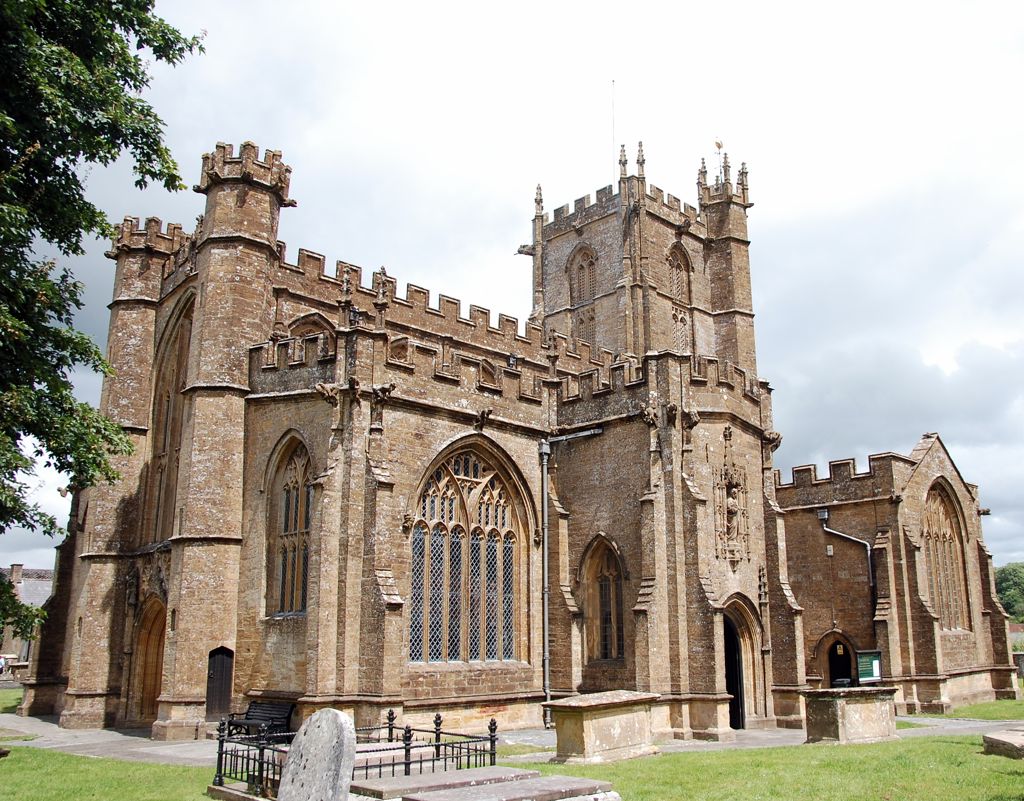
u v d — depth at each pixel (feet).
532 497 137.39
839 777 74.08
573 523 137.28
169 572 130.72
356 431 116.26
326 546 111.86
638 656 119.65
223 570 123.03
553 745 105.40
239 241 135.85
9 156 75.66
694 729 118.11
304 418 122.21
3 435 69.72
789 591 138.82
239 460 127.54
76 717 135.44
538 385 143.64
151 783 77.15
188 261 147.02
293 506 123.13
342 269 160.25
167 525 144.05
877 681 138.62
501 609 132.57
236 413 128.77
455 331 175.94
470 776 60.75
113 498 146.00
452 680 120.78
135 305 156.25
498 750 99.50
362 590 112.37
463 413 129.18
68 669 153.69
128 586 142.31
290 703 112.57
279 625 118.32
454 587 126.82
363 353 118.62
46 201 79.41
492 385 135.23
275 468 125.18
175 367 151.84
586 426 138.21
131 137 82.17
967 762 80.59
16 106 75.31
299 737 51.78
